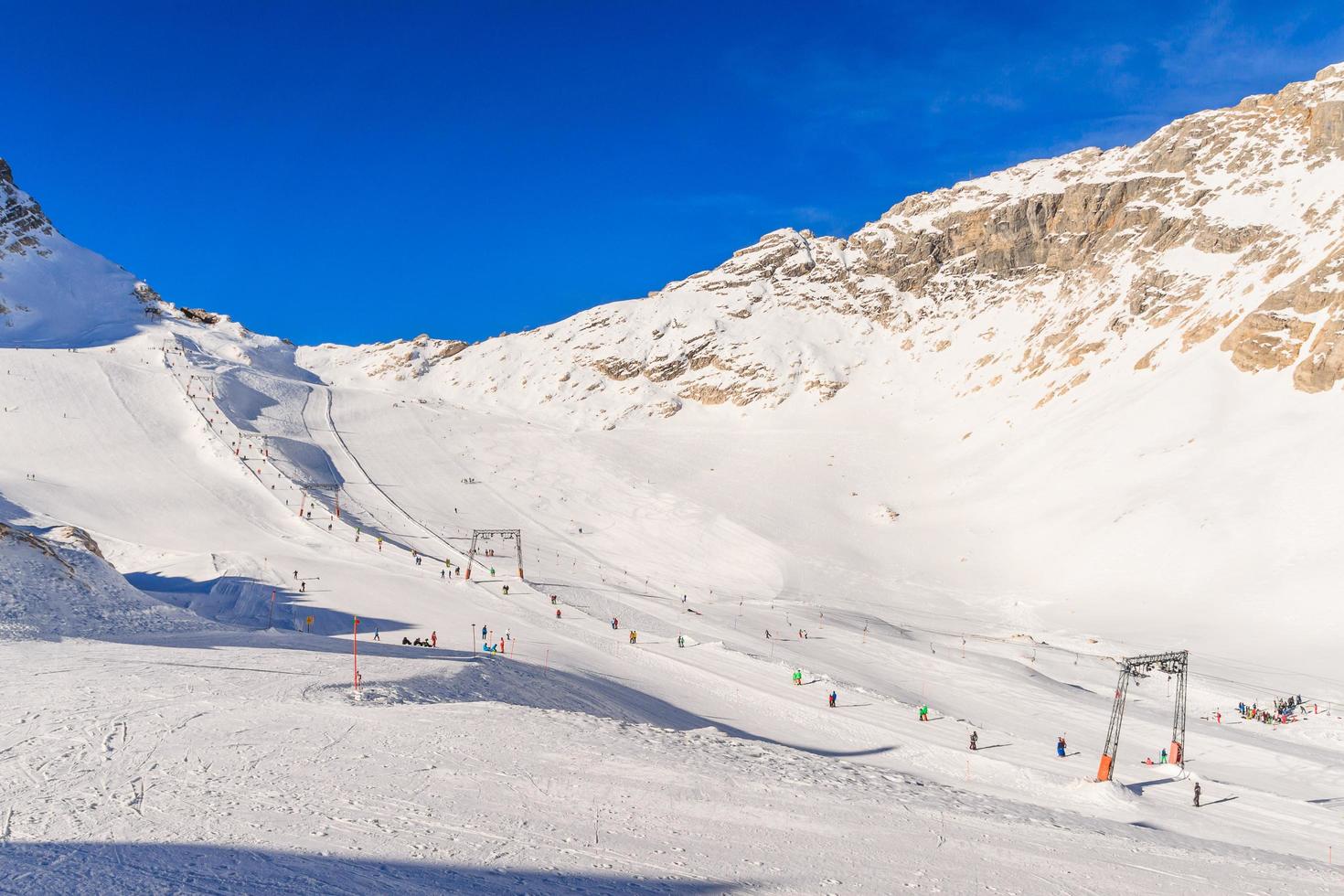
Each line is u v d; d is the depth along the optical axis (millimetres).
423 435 154625
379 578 74875
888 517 122062
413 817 15453
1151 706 58375
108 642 38219
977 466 132250
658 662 54906
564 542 112188
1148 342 139250
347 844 13570
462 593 72812
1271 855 22547
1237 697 60125
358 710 25641
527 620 65438
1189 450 108375
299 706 25422
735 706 44875
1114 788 30281
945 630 83688
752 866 14758
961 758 35094
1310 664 67125
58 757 18328
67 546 55438
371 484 127250
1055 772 36062
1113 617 84062
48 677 27672
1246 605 79875
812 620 79500
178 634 45656
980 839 18688
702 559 108500
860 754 35375
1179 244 156375
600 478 138125
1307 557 83250
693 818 17531
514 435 159000
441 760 20188
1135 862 18422
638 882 13180
